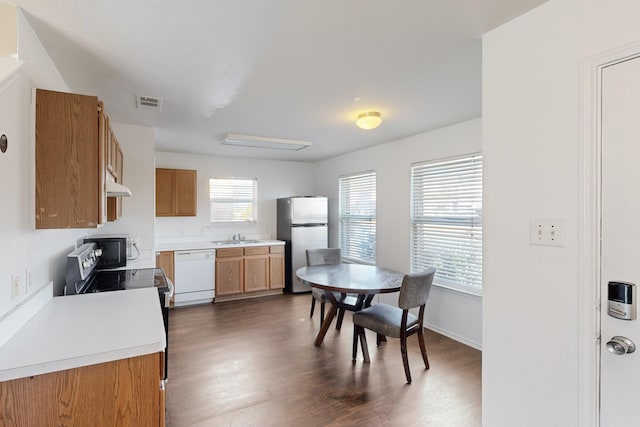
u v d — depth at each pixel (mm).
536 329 1453
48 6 1416
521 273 1509
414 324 2814
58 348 1255
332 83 2305
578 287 1312
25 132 1531
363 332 2941
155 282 2436
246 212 5766
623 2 1196
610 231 1230
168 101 2664
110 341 1321
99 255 2762
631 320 1178
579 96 1307
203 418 2125
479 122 3168
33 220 1600
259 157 5613
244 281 5117
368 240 4793
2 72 1305
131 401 1289
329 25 1581
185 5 1416
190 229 5320
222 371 2760
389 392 2447
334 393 2432
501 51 1593
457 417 2156
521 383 1511
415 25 1587
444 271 3600
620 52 1198
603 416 1251
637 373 1166
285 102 2701
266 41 1735
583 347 1297
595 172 1265
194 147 4637
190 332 3670
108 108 2838
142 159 3455
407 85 2346
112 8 1432
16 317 1419
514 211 1534
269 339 3463
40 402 1171
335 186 5590
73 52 1839
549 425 1407
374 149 4594
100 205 1705
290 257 5449
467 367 2844
